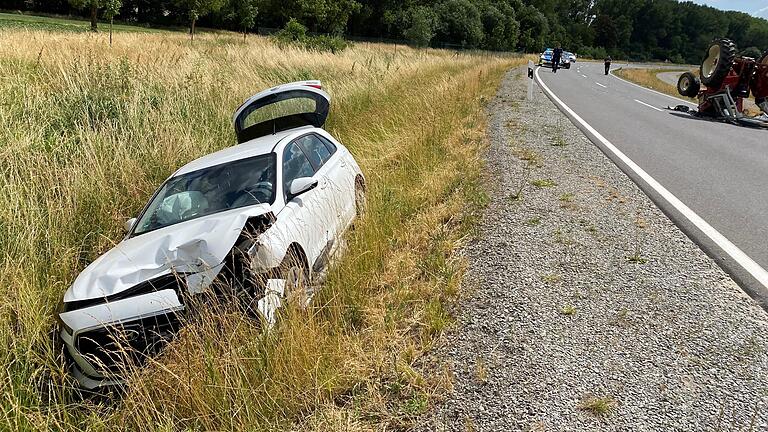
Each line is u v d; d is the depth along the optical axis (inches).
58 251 202.2
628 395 116.0
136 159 283.3
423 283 177.3
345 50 1114.7
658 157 343.3
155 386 133.5
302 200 191.6
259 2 2470.5
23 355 149.1
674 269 173.9
